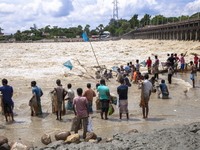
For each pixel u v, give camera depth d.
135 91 12.39
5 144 5.18
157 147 4.50
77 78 17.28
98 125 7.04
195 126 5.71
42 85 14.56
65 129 6.80
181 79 15.62
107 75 16.84
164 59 28.16
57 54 33.72
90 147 4.76
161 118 7.60
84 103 6.05
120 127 6.81
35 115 8.36
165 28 76.06
